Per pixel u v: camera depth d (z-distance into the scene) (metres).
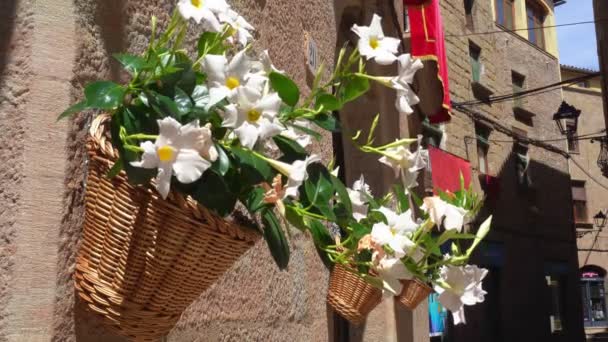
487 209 14.86
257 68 1.53
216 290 2.38
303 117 1.64
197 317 2.21
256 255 2.78
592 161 26.73
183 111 1.36
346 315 2.80
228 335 2.46
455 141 13.45
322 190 1.56
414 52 6.24
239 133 1.32
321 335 3.57
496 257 15.16
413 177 1.92
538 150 18.16
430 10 6.29
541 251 17.62
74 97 1.69
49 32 1.67
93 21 1.80
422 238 1.74
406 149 1.91
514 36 17.58
